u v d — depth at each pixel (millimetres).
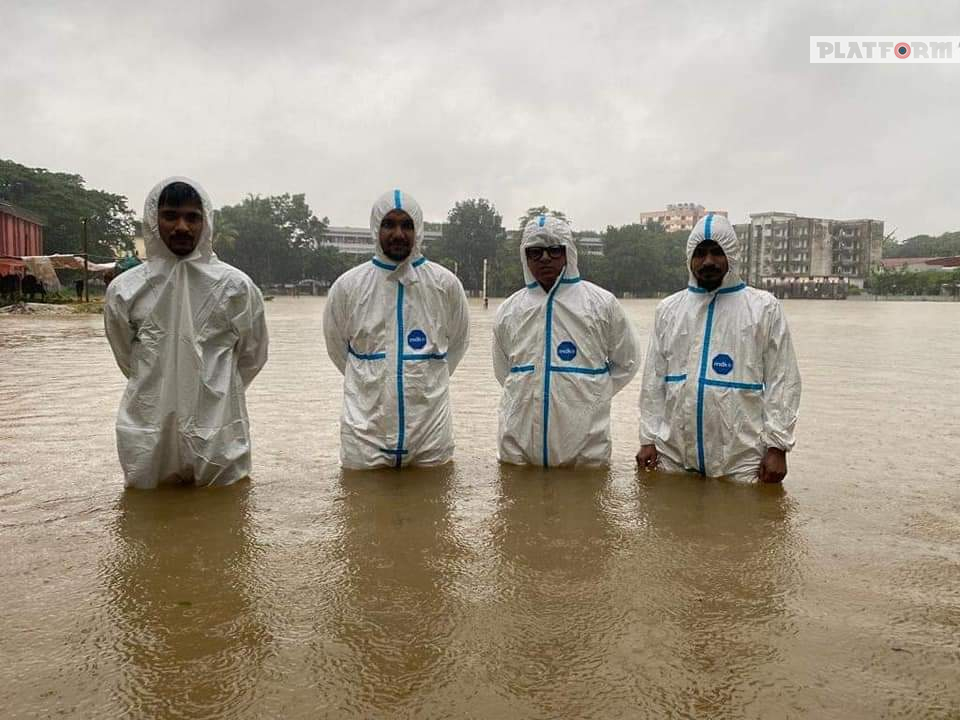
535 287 4828
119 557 3154
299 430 6000
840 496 4199
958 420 6781
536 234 4656
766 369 4492
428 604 2711
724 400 4457
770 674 2225
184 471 4258
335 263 92500
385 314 4633
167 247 4160
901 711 2029
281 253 89625
